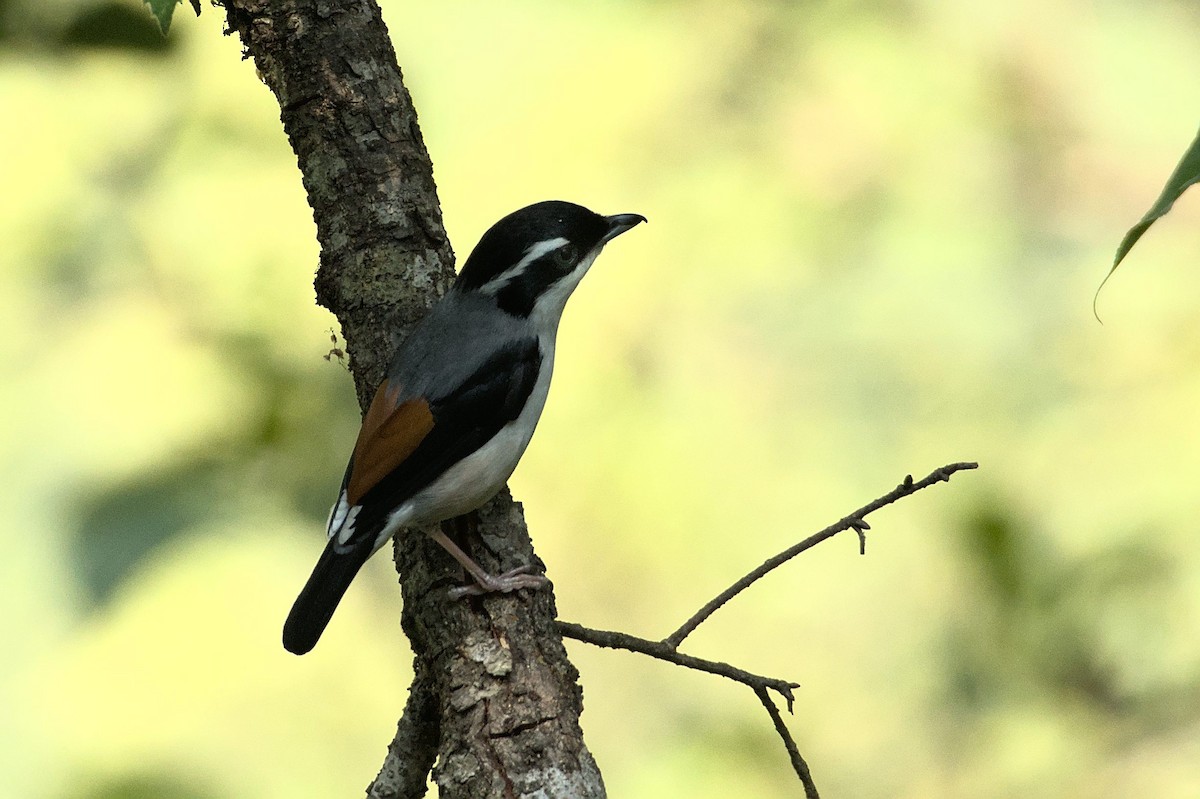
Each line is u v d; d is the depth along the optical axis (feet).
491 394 25.11
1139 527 38.01
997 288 43.78
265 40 26.21
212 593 37.88
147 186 40.88
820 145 46.09
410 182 26.23
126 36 36.17
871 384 43.04
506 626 22.57
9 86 41.09
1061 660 38.81
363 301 25.91
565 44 45.68
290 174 41.14
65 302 39.96
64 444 38.52
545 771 20.94
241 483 38.58
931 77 46.96
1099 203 45.55
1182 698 38.01
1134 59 47.78
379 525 24.29
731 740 40.88
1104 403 40.88
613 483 42.09
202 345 39.40
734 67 46.75
